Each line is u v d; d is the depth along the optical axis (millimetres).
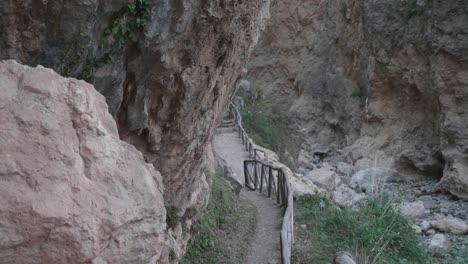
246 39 8367
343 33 27109
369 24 23438
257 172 16453
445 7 18922
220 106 8812
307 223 11570
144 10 5582
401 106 23375
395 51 22328
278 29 31688
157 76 6195
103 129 3354
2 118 2992
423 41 20531
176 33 6008
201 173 8977
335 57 28188
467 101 18781
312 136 28734
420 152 22016
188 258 9234
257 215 12375
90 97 3373
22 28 4969
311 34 30219
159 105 6527
